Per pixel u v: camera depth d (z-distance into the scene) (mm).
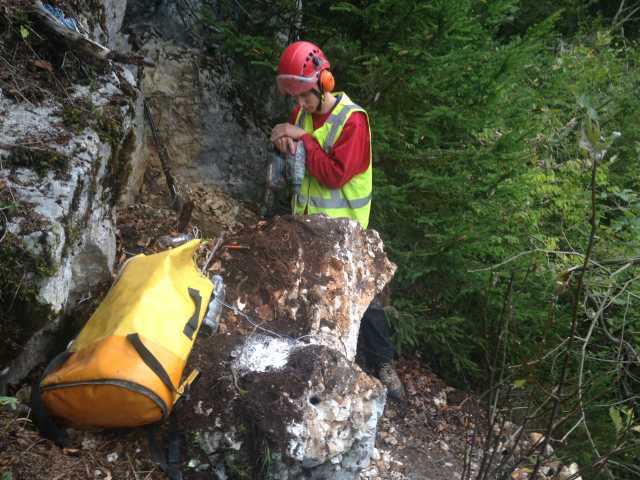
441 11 3693
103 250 2867
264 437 2332
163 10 4516
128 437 2475
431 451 3488
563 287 2316
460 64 3857
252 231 3328
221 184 4719
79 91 2924
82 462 2328
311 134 3357
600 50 6555
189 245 2809
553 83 4668
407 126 4137
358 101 4191
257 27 4633
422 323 4215
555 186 4301
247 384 2445
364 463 2576
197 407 2412
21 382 2586
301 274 2990
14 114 2646
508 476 2488
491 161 3914
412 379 4234
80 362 2229
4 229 2158
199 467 2424
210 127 4633
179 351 2328
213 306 2752
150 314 2350
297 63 3162
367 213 3479
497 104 4094
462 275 4145
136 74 4195
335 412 2441
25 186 2359
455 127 4156
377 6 3807
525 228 4273
